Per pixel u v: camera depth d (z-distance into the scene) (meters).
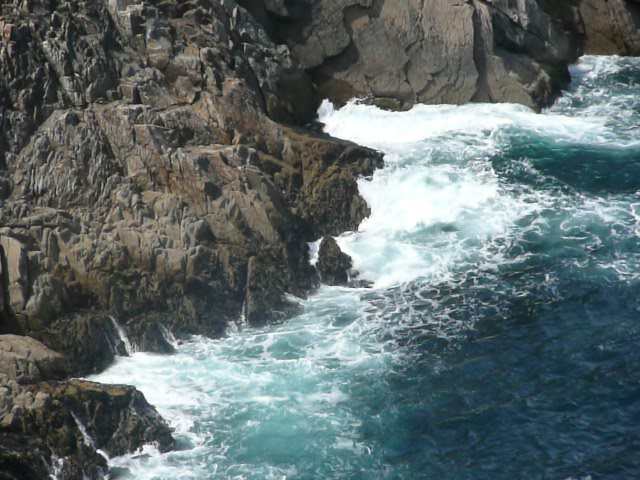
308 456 37.31
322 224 50.00
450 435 37.94
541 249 48.12
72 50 47.56
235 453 37.53
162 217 45.25
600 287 45.22
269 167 49.94
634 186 52.25
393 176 52.78
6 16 46.66
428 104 60.72
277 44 60.03
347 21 60.19
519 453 36.88
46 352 39.19
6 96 45.38
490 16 60.38
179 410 39.66
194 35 52.34
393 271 47.72
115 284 43.38
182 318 44.06
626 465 35.91
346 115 59.41
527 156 55.16
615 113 60.50
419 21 60.12
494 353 41.97
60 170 44.94
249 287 45.41
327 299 46.56
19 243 41.69
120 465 36.81
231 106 50.59
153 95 49.22
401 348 42.69
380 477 36.28
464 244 48.97
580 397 39.25
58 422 36.44
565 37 66.06
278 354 42.84
